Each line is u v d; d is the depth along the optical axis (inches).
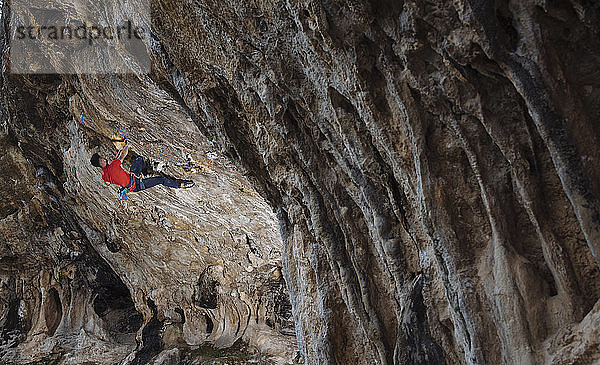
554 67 93.4
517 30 95.0
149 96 238.1
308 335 188.1
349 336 180.1
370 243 164.1
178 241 352.8
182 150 271.3
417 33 107.2
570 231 103.0
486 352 113.0
